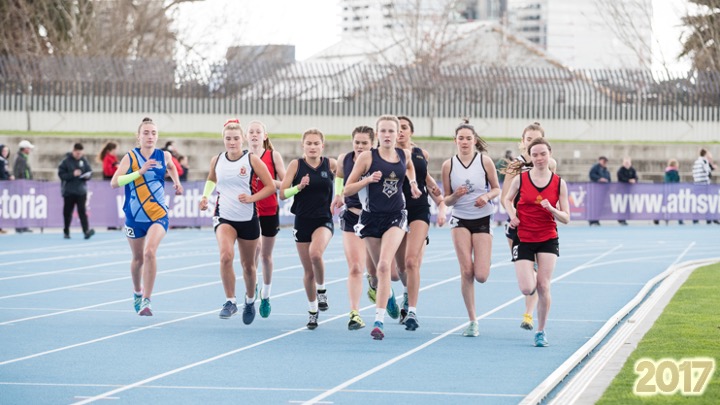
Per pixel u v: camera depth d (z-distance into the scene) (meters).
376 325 20.69
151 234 23.97
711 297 27.09
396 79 68.75
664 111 71.69
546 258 20.02
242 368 17.72
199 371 17.41
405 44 102.38
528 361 18.47
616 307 26.33
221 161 22.36
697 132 71.88
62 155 61.72
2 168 51.19
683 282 31.31
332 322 23.53
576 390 15.56
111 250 42.81
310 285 22.42
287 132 67.25
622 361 17.78
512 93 70.19
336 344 20.34
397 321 23.80
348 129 67.88
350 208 21.67
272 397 15.33
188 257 40.28
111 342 20.56
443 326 22.97
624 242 49.44
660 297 27.44
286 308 25.95
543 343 20.16
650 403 14.38
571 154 69.00
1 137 60.97
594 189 61.19
